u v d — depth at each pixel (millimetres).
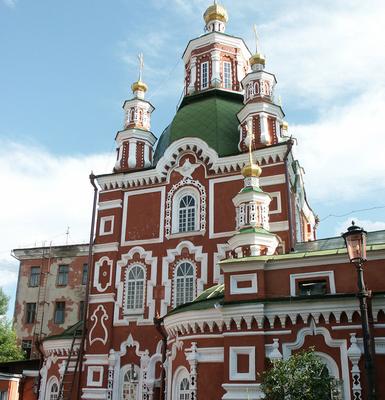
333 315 20312
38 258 54906
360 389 18969
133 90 41375
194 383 22422
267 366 20672
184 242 33656
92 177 37844
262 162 33031
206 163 34938
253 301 21531
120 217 36500
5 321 50406
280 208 31438
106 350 33062
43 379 34750
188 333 23750
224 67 43250
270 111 35719
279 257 22266
